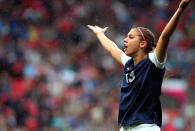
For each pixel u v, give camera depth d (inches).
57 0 2445.9
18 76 1905.8
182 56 2319.1
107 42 661.9
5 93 1744.6
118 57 634.8
